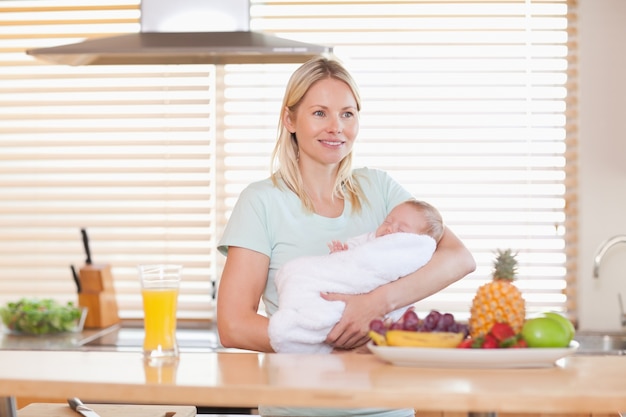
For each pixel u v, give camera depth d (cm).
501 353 173
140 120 426
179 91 421
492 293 185
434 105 413
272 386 158
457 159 412
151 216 426
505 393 152
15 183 430
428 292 222
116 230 429
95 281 406
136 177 427
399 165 412
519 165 411
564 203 410
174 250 423
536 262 409
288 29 414
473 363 176
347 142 232
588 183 407
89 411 224
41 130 428
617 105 407
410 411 227
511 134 412
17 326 386
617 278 406
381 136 413
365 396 154
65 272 431
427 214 231
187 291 422
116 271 428
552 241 409
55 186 427
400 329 187
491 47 412
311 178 237
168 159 423
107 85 426
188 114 420
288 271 219
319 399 155
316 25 415
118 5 424
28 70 431
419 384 160
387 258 219
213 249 421
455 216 410
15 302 404
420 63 414
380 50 414
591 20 408
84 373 173
